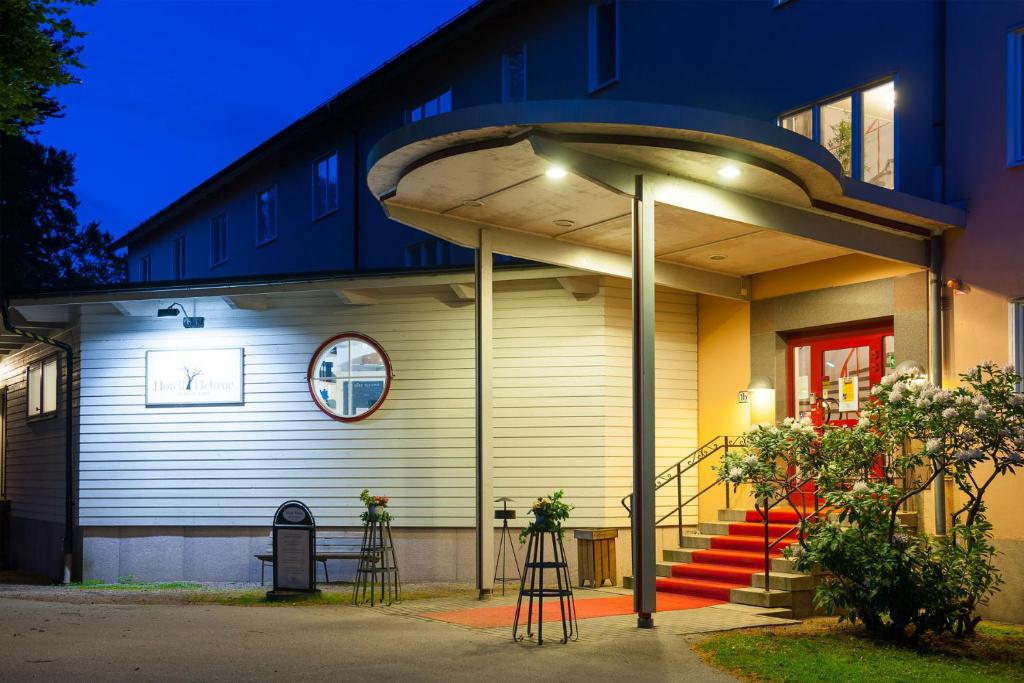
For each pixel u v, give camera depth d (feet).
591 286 47.34
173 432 51.11
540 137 29.25
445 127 29.94
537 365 47.83
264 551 49.65
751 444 36.86
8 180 136.56
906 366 40.52
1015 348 37.37
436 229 37.78
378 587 45.03
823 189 34.76
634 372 32.30
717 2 52.01
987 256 38.40
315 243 80.02
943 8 41.01
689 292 50.47
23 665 24.93
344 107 74.69
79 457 51.96
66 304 50.39
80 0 43.04
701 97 52.49
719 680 24.45
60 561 54.54
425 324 48.98
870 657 28.14
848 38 45.09
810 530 33.50
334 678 24.03
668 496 48.21
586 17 59.31
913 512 39.17
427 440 48.44
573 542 46.65
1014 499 36.52
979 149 39.17
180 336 51.49
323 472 49.34
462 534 47.80
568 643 29.07
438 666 25.63
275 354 50.47
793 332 46.73
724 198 34.04
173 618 33.78
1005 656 29.40
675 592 40.16
